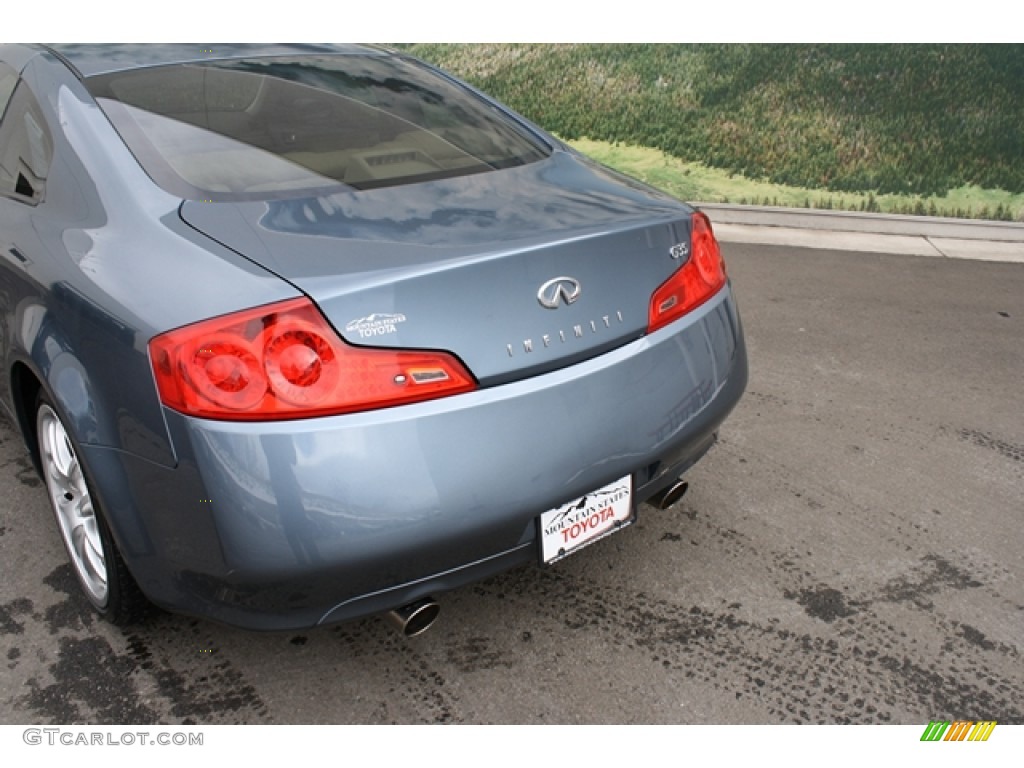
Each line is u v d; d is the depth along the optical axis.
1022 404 3.66
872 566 2.59
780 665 2.20
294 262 1.81
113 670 2.21
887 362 4.09
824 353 4.20
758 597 2.46
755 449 3.28
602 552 2.67
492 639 2.31
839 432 3.42
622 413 2.03
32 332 2.14
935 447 3.30
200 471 1.72
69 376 1.98
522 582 2.53
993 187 6.96
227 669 2.21
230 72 2.62
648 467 2.16
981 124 7.22
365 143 2.41
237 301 1.72
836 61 7.89
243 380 1.69
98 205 2.15
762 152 7.58
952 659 2.22
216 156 2.24
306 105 2.53
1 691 2.14
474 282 1.83
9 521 2.81
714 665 2.21
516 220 2.06
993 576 2.55
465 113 2.76
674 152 7.77
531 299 1.90
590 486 2.00
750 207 6.74
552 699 2.11
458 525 1.82
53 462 2.41
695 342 2.21
